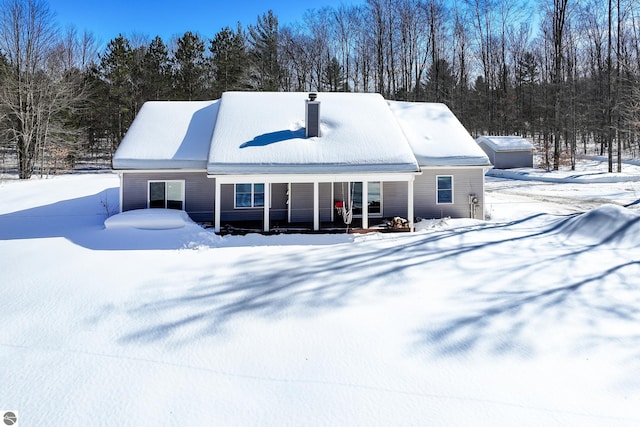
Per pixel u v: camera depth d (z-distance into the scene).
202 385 4.23
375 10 38.31
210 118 15.89
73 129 32.84
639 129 27.98
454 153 14.47
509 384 4.23
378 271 8.27
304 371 4.52
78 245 10.22
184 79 41.62
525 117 49.66
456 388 4.17
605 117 37.34
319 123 13.87
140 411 3.77
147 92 39.94
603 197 20.02
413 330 5.56
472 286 7.34
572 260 8.84
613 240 10.23
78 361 4.69
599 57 35.53
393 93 38.62
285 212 14.31
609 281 7.44
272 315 6.09
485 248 10.09
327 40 48.16
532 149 35.47
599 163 35.06
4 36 28.34
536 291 7.04
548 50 43.00
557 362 4.68
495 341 5.21
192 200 13.77
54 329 5.53
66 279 7.62
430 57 38.94
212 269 8.42
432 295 6.91
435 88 36.00
